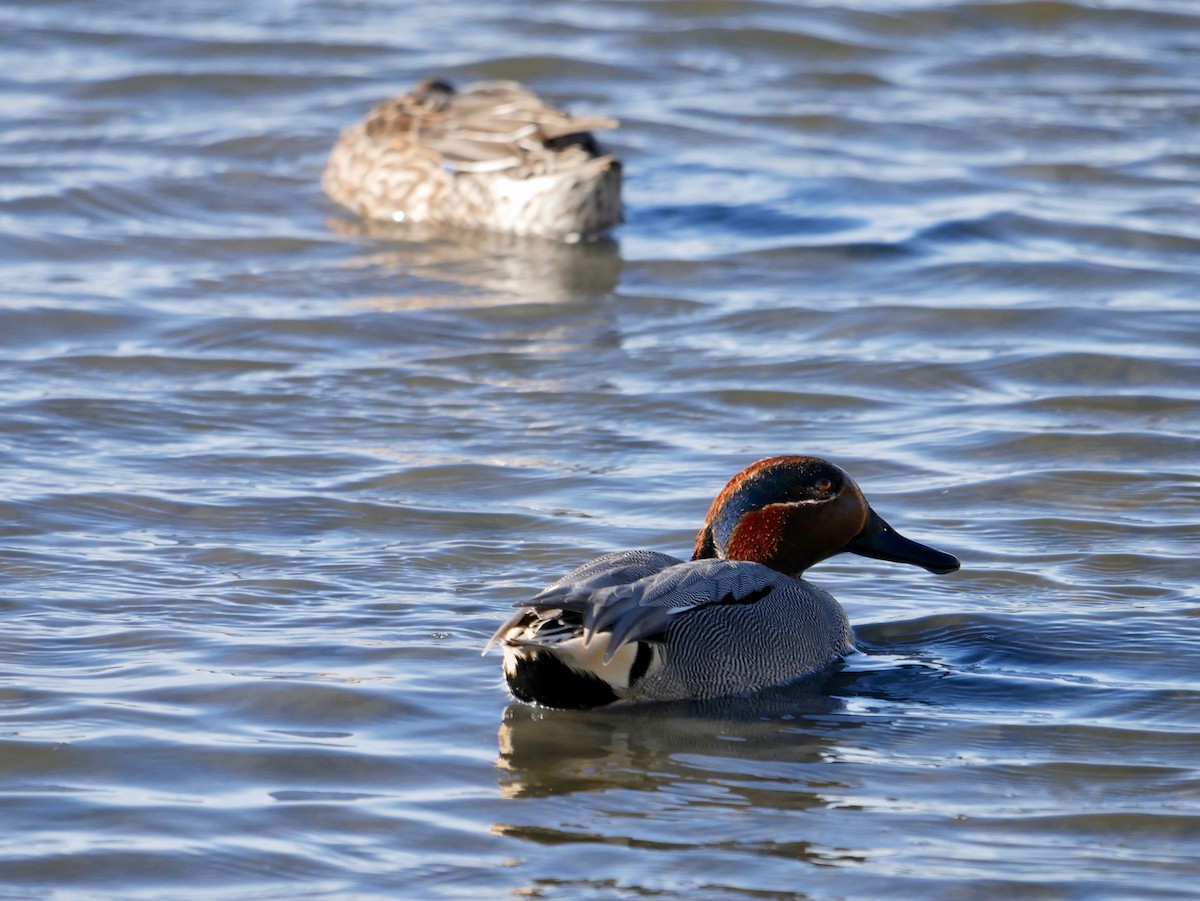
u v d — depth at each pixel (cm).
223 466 1359
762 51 2723
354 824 815
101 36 2675
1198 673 1020
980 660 1047
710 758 906
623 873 774
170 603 1088
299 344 1670
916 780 881
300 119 2406
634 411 1511
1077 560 1198
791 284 1858
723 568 1016
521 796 849
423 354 1652
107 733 898
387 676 988
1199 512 1280
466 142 2114
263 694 953
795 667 1020
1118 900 755
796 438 1445
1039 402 1524
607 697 970
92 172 2155
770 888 762
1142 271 1867
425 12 2891
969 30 2834
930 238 1986
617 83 2586
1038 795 862
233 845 791
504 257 1969
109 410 1477
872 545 1109
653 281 1878
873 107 2492
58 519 1230
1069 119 2439
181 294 1798
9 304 1728
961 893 759
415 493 1313
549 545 1211
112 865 770
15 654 999
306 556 1180
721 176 2230
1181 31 2855
